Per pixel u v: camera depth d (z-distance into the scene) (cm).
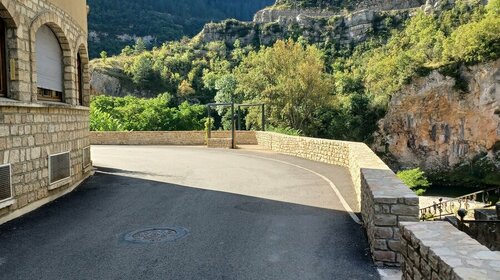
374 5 11781
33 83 878
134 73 10031
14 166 804
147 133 3228
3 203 762
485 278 266
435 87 5900
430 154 6003
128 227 750
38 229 738
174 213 853
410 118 6072
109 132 3241
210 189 1129
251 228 740
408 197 549
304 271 540
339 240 670
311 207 904
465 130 5741
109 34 14550
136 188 1141
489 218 1010
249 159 1920
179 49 11794
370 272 536
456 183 5719
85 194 1053
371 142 6184
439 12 8762
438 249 334
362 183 776
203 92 9888
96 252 616
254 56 6316
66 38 1075
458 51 5834
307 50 5959
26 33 855
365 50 9512
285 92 5416
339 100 6138
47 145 945
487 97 5544
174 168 1590
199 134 3203
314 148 1850
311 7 12231
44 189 933
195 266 557
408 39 7769
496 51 5522
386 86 6319
